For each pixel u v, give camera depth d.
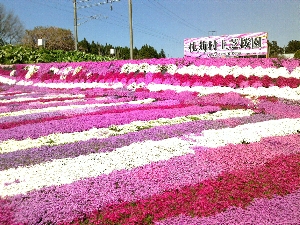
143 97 20.33
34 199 6.32
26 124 12.70
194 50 26.36
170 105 16.91
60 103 18.06
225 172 7.94
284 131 11.39
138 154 9.04
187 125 12.19
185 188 7.09
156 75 22.69
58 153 9.18
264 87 18.34
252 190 7.02
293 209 6.06
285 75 18.58
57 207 6.02
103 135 11.27
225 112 15.02
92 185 7.02
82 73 27.25
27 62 37.53
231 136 10.84
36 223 5.60
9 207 5.98
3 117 14.04
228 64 20.75
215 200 6.57
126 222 5.77
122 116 13.80
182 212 6.12
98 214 6.08
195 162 8.46
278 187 7.13
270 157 8.91
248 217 5.79
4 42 71.44
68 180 7.27
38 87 27.80
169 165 8.21
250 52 24.03
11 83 31.17
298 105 15.64
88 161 8.55
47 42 78.50
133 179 7.36
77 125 12.35
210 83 20.12
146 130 11.57
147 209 6.22
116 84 23.88
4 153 9.22
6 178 7.36
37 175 7.55
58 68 29.98
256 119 13.39
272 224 5.49
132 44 37.41
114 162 8.42
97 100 19.17
